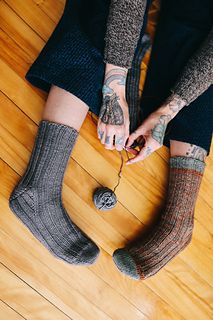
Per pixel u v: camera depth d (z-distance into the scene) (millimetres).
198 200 1319
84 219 1163
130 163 1107
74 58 973
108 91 987
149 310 1237
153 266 1138
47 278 1122
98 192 1141
